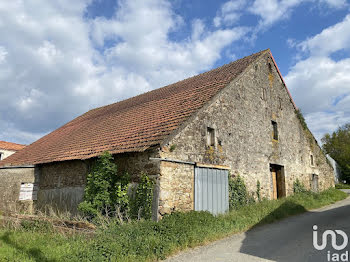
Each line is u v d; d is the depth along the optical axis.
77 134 14.45
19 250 5.89
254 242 6.72
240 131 11.59
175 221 7.18
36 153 14.67
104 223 7.64
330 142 44.88
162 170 7.91
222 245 6.52
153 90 17.36
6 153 28.88
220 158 10.17
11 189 13.84
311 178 17.11
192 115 9.22
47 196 12.36
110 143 10.24
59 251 5.66
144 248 5.61
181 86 14.22
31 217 8.33
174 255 5.82
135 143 8.96
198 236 6.69
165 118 10.07
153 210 7.75
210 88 11.48
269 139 13.61
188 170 8.77
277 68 15.37
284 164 14.41
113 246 5.54
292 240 6.74
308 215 10.51
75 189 10.92
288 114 15.89
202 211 8.53
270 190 12.93
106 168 8.80
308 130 17.69
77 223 7.26
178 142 8.51
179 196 8.29
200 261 5.38
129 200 8.44
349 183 35.22
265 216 9.46
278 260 5.27
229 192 10.34
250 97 12.70
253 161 12.07
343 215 9.92
